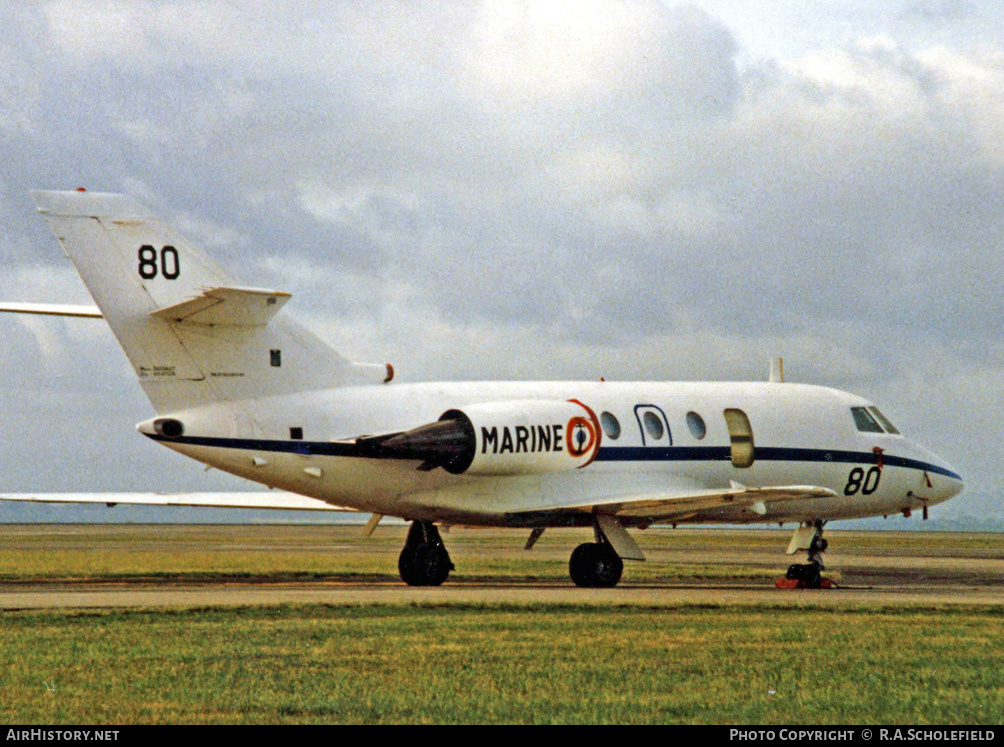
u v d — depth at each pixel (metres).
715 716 26.83
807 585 70.44
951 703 28.50
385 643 36.75
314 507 69.19
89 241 55.56
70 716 26.50
